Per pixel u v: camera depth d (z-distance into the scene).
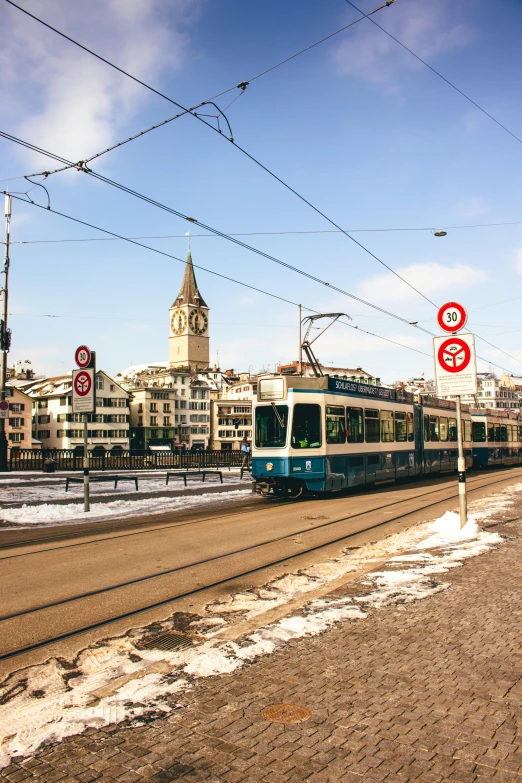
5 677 5.04
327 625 5.78
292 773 3.29
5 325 26.25
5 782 3.28
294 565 9.26
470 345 11.12
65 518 14.56
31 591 7.79
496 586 7.09
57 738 3.74
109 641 5.93
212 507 17.11
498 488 20.72
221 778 3.26
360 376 100.75
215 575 8.63
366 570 8.12
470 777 3.21
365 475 19.95
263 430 17.83
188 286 149.12
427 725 3.77
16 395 77.00
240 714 3.98
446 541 10.16
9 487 21.42
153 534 12.20
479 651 5.01
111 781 3.27
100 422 86.50
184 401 100.31
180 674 4.70
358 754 3.46
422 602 6.49
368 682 4.43
